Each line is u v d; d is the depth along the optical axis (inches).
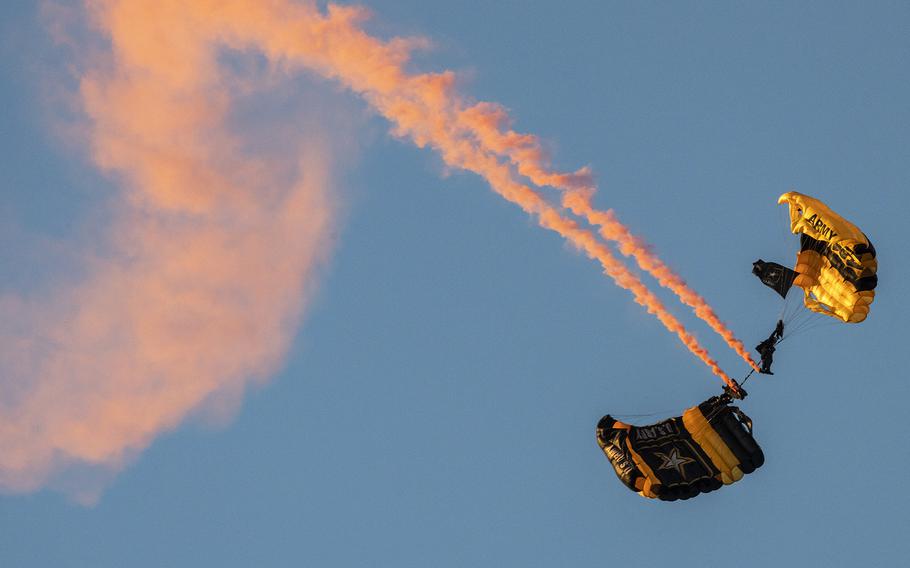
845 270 3612.2
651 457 3624.5
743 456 3585.1
